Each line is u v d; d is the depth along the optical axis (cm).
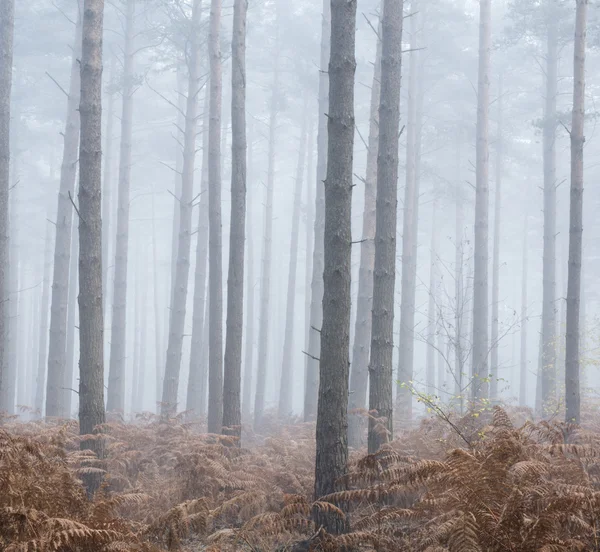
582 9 1324
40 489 644
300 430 1644
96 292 1004
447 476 633
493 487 619
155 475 961
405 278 2292
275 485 954
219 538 741
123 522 673
